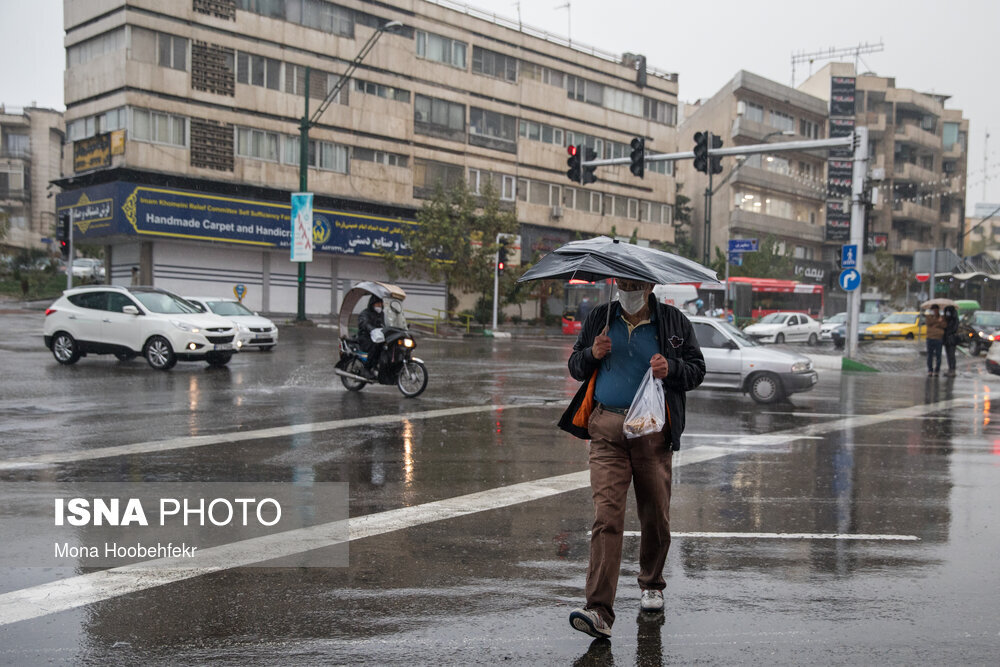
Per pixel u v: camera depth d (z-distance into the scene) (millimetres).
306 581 4621
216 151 35375
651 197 54875
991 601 4508
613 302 4324
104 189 33281
